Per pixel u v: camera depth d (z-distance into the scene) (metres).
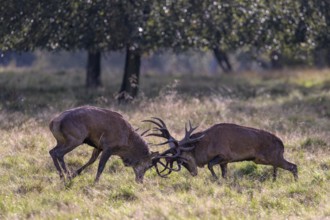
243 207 32.03
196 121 56.59
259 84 100.56
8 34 69.19
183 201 32.22
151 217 29.02
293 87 95.44
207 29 70.31
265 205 32.94
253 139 39.50
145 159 38.62
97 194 33.91
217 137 39.66
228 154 39.47
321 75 110.31
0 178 37.59
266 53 88.00
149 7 68.12
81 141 36.75
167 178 38.97
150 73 117.44
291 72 118.06
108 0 66.88
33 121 53.94
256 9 72.44
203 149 39.69
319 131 54.09
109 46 71.12
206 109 62.72
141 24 67.25
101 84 93.81
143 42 68.50
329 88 92.81
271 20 75.44
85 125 36.88
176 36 68.62
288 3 75.88
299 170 41.31
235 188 36.00
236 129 39.81
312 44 79.94
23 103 69.19
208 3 69.94
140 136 38.72
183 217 29.06
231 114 62.16
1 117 55.53
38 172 39.56
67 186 35.62
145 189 35.09
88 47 71.06
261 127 55.84
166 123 54.53
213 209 30.66
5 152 43.53
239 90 90.56
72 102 70.00
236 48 78.62
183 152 39.69
